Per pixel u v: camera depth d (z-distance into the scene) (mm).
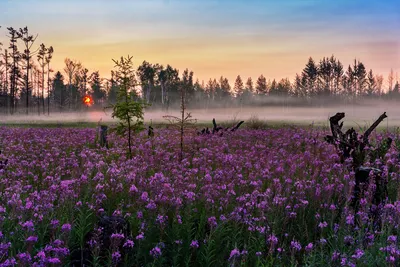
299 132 21500
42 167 11594
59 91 122188
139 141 19891
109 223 6004
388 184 8758
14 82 86125
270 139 19594
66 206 6918
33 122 51031
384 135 14883
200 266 5895
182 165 11031
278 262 5711
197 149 16531
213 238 6152
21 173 10148
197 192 8203
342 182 9039
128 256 5793
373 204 7574
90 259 5645
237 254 5266
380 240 5930
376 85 158250
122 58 15039
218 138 19766
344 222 6461
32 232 5609
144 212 6812
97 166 10484
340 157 10391
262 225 6484
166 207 6824
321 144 14914
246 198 7500
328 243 6297
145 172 9844
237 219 6562
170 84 145125
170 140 19391
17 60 84875
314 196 7801
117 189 7926
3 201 7609
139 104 15250
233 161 11305
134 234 6188
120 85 15047
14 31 84125
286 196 7797
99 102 123312
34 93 113562
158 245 5801
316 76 154000
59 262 4785
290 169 9953
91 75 119062
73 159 12805
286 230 6777
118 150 15961
